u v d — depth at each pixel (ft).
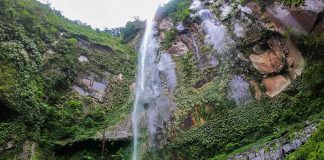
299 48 62.18
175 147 62.03
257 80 63.62
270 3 69.62
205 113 64.03
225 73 68.54
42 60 74.38
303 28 61.82
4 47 66.69
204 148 58.59
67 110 69.51
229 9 80.74
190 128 63.82
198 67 75.56
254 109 59.47
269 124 55.62
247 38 69.72
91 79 81.30
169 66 81.71
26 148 57.88
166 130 66.95
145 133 69.00
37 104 63.57
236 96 63.36
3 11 74.74
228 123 59.67
